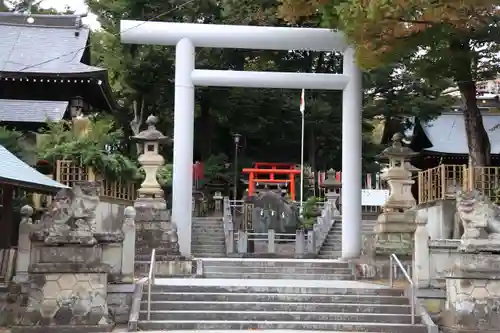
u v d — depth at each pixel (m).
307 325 13.65
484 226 13.80
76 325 13.13
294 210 29.52
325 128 41.44
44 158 21.75
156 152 21.39
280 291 15.30
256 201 29.50
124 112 37.66
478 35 18.16
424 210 22.78
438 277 15.22
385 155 21.25
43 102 28.00
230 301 14.79
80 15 33.09
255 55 38.78
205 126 41.59
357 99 21.19
